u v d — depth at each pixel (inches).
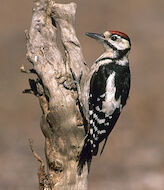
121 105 378.0
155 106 738.2
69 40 336.5
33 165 624.7
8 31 981.8
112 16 1107.9
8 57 862.5
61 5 334.3
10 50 888.9
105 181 586.6
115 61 381.4
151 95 766.5
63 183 327.9
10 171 609.3
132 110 731.4
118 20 1099.9
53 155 328.2
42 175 329.1
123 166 617.6
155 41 1013.2
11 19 1032.2
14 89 773.9
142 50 967.0
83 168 331.0
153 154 643.5
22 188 573.9
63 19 335.0
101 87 367.9
